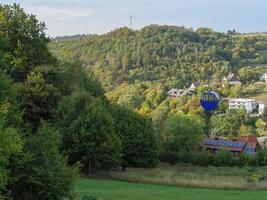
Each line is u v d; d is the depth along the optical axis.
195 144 91.69
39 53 49.81
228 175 45.62
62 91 48.56
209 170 52.78
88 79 56.69
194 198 27.20
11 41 47.62
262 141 115.88
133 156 51.16
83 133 39.44
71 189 20.83
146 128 52.12
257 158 62.81
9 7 48.75
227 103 168.62
